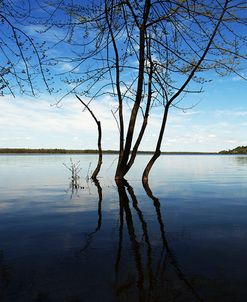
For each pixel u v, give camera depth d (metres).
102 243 6.94
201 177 24.06
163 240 7.16
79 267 5.52
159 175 26.05
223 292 4.59
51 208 11.16
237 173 28.09
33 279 5.03
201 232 7.82
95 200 12.98
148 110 18.73
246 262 5.72
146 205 11.82
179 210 10.78
